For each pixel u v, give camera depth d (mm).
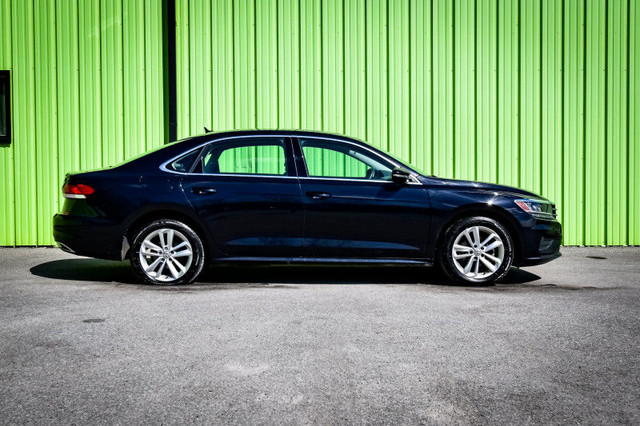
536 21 9102
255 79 9086
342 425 2627
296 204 5957
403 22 9070
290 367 3377
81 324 4309
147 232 5906
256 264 6047
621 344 3865
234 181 6004
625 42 9148
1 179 9109
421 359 3529
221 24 9039
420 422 2658
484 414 2746
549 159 9148
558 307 4961
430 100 9102
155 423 2643
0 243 9125
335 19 9070
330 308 4883
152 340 3908
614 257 8203
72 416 2713
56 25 9070
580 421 2676
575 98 9148
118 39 9094
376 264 6070
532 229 6109
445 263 6059
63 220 6004
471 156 9117
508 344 3848
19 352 3643
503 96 9117
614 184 9180
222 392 3002
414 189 6059
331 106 9102
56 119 9109
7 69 9086
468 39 9094
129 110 9109
